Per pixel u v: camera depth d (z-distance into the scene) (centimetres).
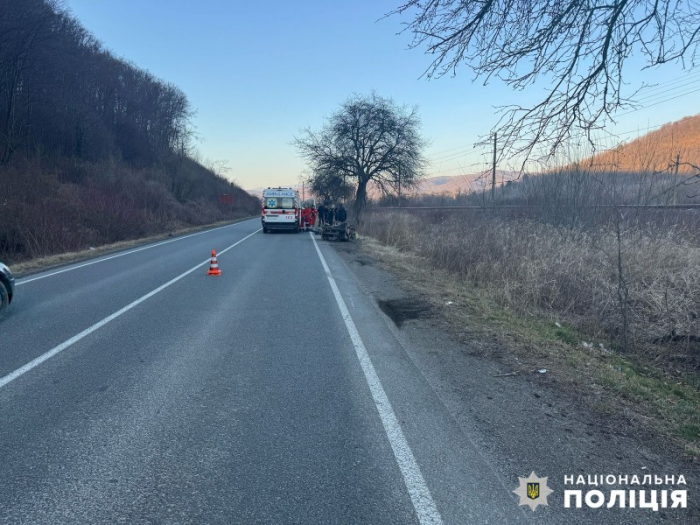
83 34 4756
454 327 766
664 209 1152
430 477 339
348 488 326
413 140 3828
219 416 438
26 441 390
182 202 5253
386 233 2447
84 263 1614
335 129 3850
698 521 298
